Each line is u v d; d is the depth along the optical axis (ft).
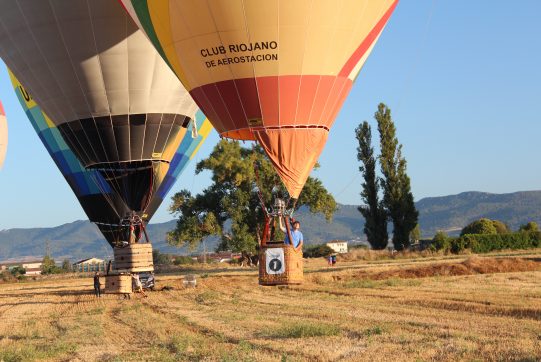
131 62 92.63
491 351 33.19
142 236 112.27
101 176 101.76
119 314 63.62
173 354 38.01
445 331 40.16
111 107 94.53
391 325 43.65
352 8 63.26
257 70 63.31
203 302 70.38
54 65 92.02
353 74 67.51
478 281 76.48
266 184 173.06
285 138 65.10
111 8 89.61
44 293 102.78
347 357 33.53
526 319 45.57
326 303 61.00
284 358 32.50
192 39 64.28
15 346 44.88
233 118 66.03
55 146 115.44
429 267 96.37
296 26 62.13
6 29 92.02
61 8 88.69
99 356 38.88
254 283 93.09
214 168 174.60
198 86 66.85
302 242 58.44
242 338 41.68
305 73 63.67
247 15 61.57
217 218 178.09
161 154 98.99
